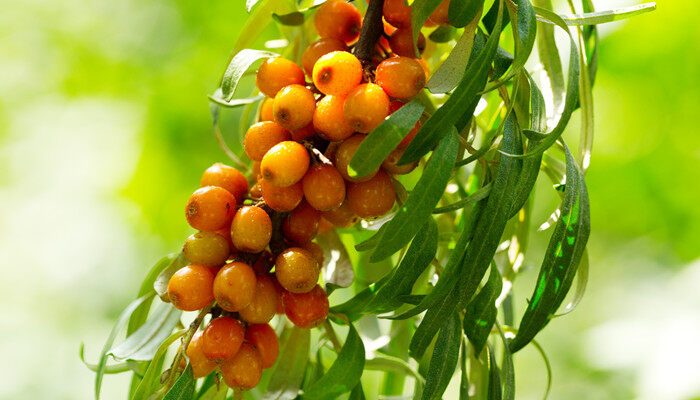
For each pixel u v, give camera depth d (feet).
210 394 0.87
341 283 0.87
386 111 0.77
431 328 0.80
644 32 1.79
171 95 2.07
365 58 0.81
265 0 0.87
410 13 0.81
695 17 1.74
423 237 0.79
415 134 0.78
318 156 0.80
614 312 2.01
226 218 0.80
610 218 2.07
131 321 0.91
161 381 0.81
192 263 0.81
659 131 1.95
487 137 0.90
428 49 0.90
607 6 1.36
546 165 0.89
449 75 0.79
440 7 0.81
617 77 1.91
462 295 0.79
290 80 0.81
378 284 0.84
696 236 1.94
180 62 2.09
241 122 0.94
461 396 0.84
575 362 2.06
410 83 0.78
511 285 0.90
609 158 2.01
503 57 0.81
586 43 0.90
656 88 1.91
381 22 0.82
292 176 0.78
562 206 0.82
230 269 0.78
